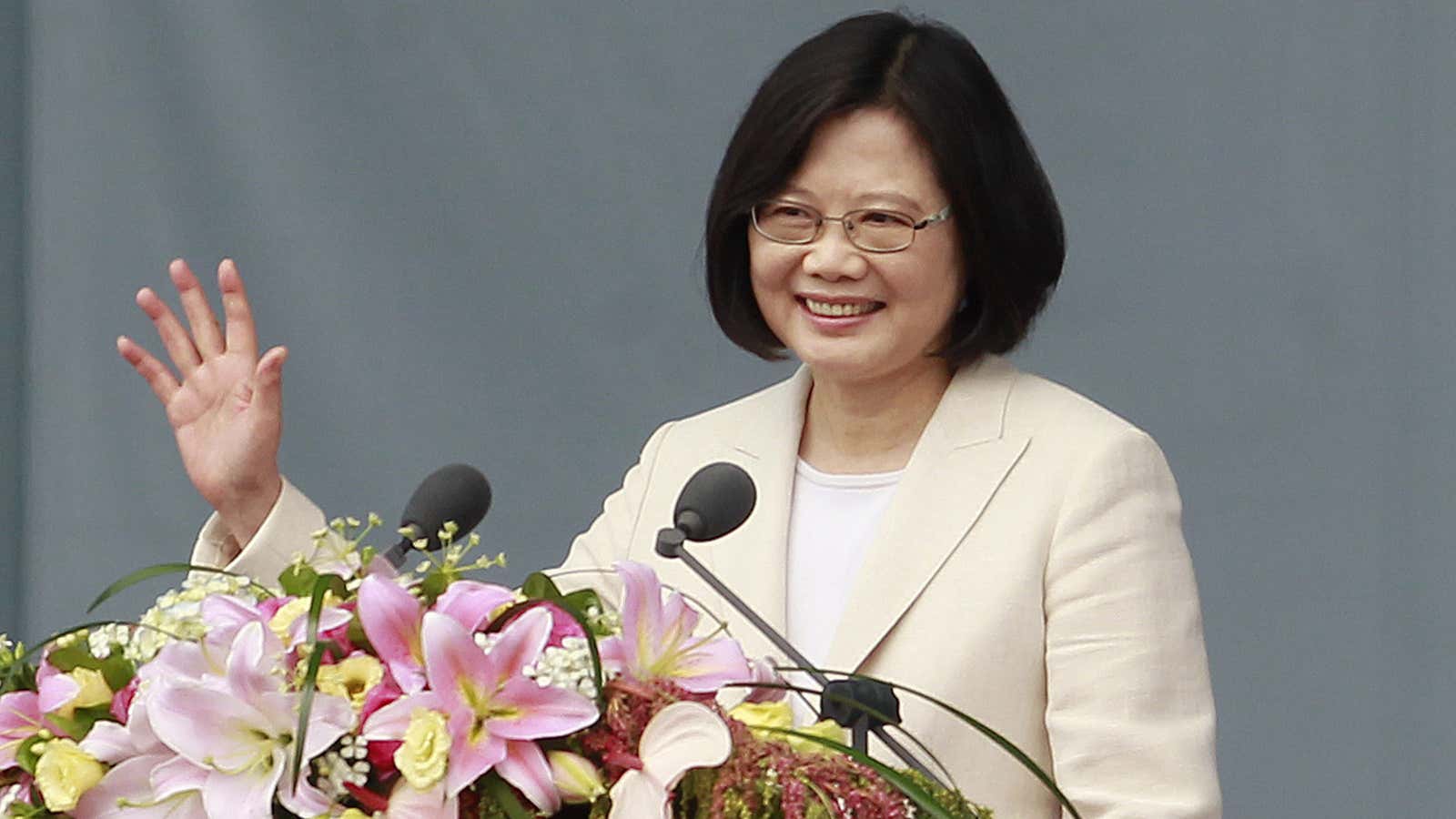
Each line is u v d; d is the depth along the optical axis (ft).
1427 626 39.60
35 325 47.57
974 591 26.53
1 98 47.44
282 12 46.03
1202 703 25.99
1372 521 39.96
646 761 15.66
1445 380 39.47
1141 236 41.29
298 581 17.95
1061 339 41.68
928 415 28.53
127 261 46.93
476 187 45.32
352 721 15.57
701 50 44.39
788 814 15.48
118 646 17.30
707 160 44.34
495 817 15.61
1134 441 27.04
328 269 45.75
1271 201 40.55
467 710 15.56
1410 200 39.65
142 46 46.78
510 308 45.24
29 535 47.96
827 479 28.53
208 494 26.73
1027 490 26.94
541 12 45.11
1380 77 39.83
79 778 15.90
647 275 44.70
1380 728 39.88
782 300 27.63
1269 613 40.57
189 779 15.69
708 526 20.70
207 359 27.32
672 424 30.68
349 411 45.62
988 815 17.24
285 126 45.93
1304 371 40.40
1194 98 40.98
